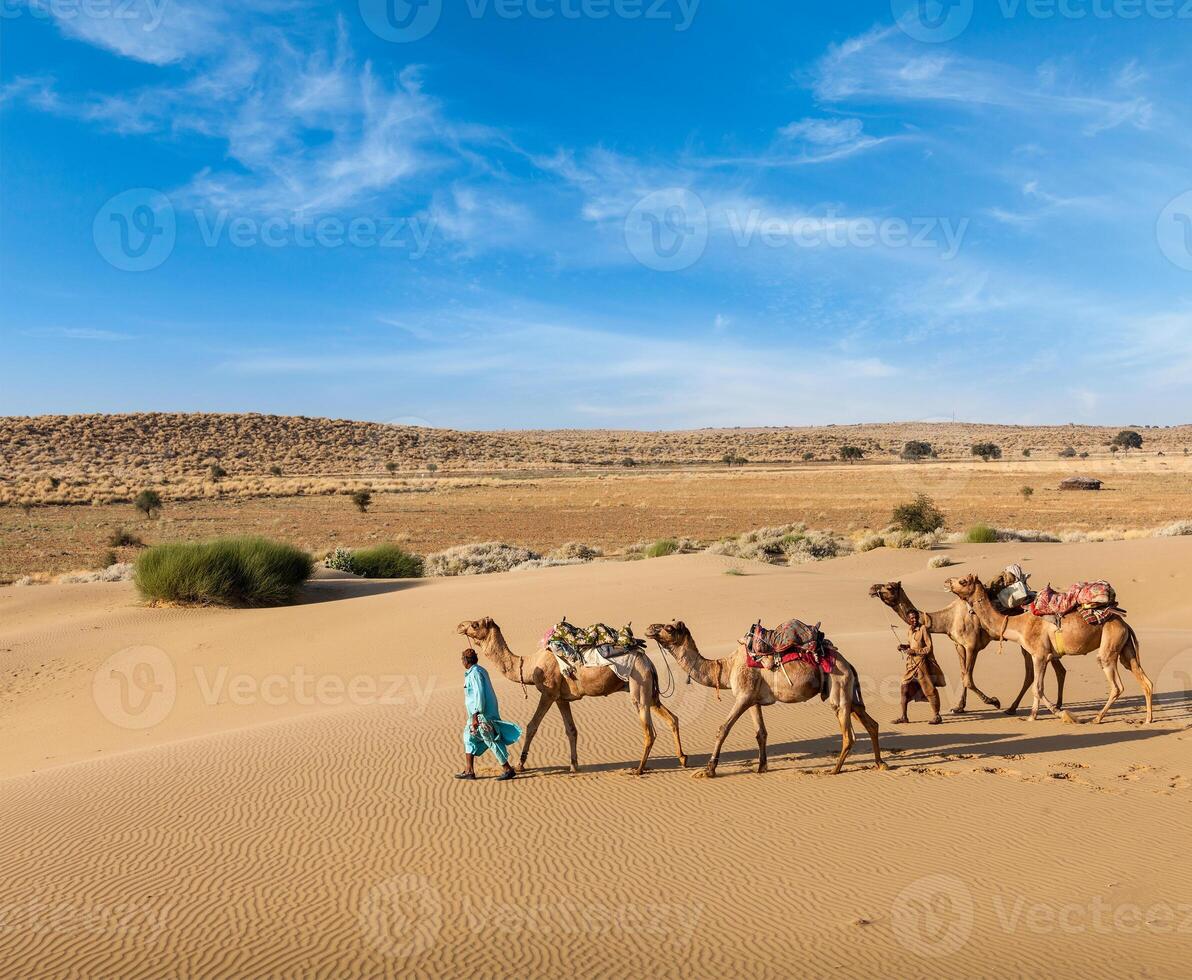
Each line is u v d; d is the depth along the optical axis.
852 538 55.56
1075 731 13.35
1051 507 77.12
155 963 6.88
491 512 80.88
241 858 9.13
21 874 8.79
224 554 31.97
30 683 22.36
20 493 91.94
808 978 6.46
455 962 6.85
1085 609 13.77
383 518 75.38
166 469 130.38
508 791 11.22
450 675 19.97
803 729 13.91
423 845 9.44
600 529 67.50
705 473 142.12
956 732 13.60
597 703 15.54
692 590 28.66
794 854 8.96
